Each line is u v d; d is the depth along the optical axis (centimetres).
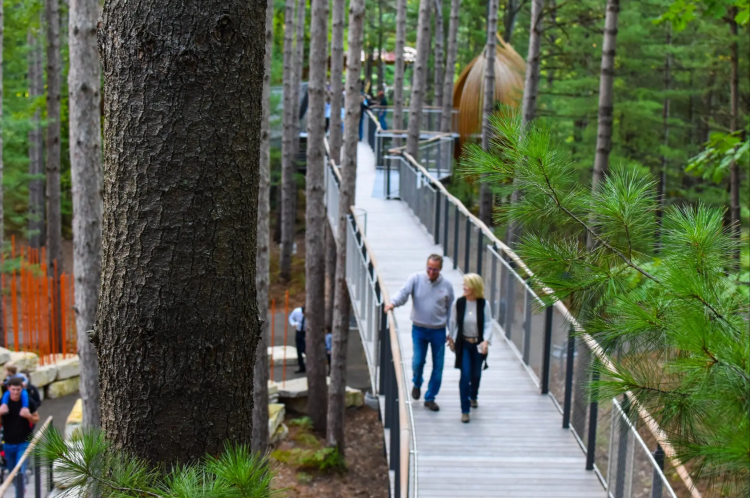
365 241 1182
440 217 1534
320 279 1714
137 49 271
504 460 714
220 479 242
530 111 1503
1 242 1869
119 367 284
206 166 274
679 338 221
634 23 2373
